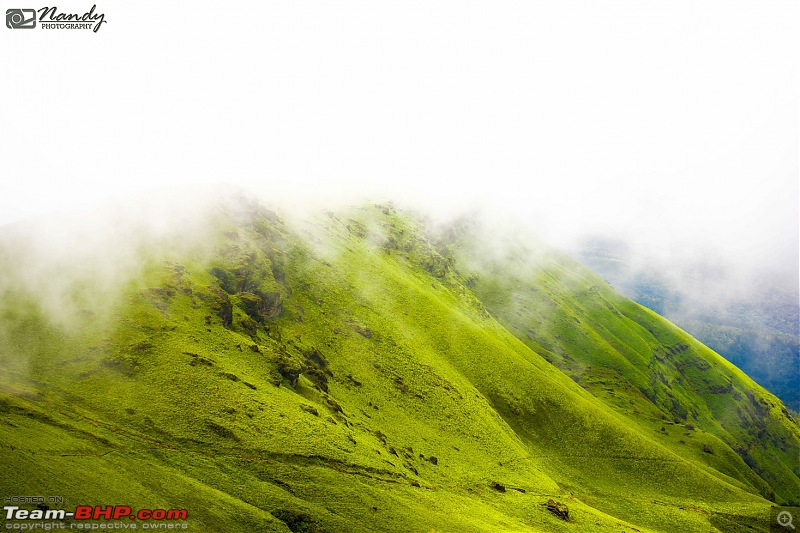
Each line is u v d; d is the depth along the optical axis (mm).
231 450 90375
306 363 142000
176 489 75938
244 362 117000
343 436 109000
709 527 158125
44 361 94750
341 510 87312
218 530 71812
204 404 97250
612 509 156375
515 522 111250
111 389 93438
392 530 87250
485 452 149250
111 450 79438
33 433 75750
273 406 105625
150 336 108625
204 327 120250
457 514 101750
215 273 143625
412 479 109500
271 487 85750
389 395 153250
